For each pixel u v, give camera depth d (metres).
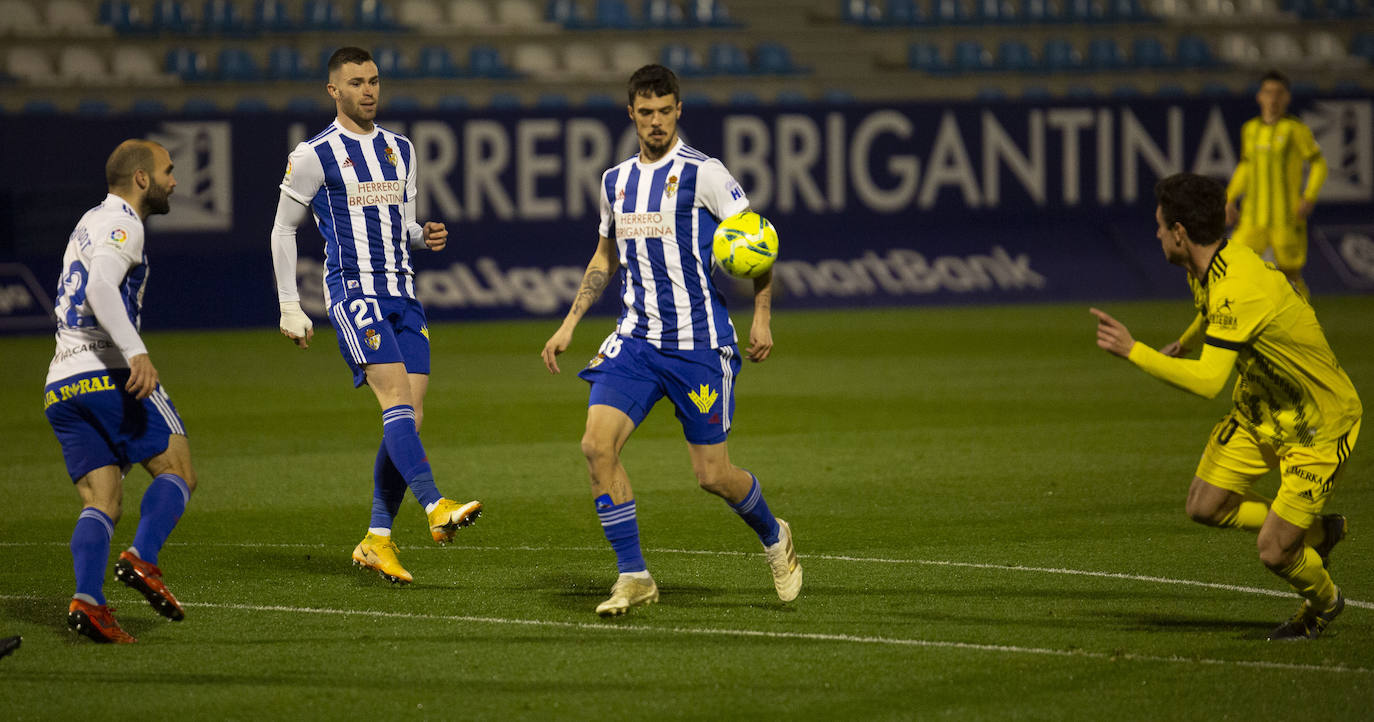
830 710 14.41
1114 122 66.94
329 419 36.44
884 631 17.27
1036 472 28.12
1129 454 29.94
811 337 53.88
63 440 17.19
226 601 19.05
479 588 19.73
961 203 66.25
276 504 26.11
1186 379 15.26
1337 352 45.88
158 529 16.78
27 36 70.94
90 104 69.00
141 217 17.81
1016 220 66.56
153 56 72.88
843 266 64.69
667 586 19.72
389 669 15.88
